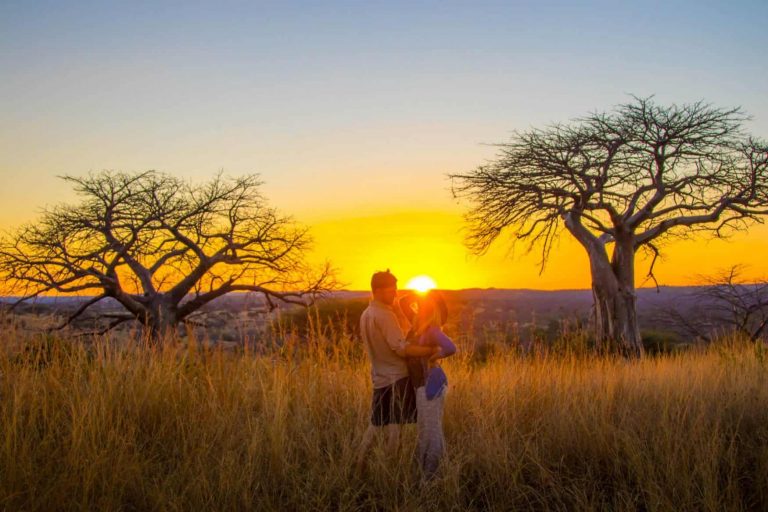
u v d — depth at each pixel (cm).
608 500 456
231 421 527
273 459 468
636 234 2145
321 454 504
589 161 2005
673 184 2067
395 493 430
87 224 2522
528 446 508
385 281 490
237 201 2731
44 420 507
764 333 2058
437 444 480
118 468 431
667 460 475
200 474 437
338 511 426
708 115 1955
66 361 608
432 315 489
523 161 2067
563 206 2083
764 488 454
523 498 453
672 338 2295
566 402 609
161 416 537
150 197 2641
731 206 2052
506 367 704
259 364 637
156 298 2552
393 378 491
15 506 390
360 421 549
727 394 672
